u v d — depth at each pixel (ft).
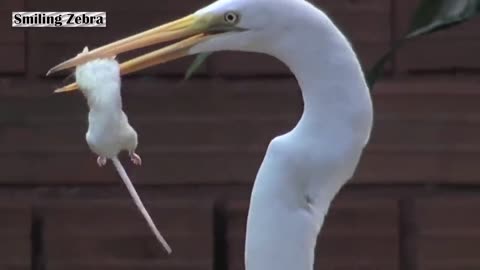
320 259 31.81
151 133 31.58
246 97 31.58
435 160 31.73
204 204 31.65
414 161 31.71
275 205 16.85
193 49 16.92
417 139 31.65
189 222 31.73
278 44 16.74
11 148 31.73
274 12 16.65
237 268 31.71
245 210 31.55
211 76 31.65
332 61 16.62
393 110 31.58
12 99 31.60
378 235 31.86
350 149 16.69
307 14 16.63
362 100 16.67
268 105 31.53
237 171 31.60
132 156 16.88
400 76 31.65
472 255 31.96
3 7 31.37
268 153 16.89
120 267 31.83
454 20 20.15
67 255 32.01
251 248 17.02
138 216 31.81
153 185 31.73
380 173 31.71
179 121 31.60
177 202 31.65
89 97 16.60
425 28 20.24
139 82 31.65
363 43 31.30
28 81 31.73
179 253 31.76
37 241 32.12
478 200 31.86
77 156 31.78
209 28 16.83
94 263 31.91
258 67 31.55
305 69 16.70
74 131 31.76
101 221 31.81
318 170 16.72
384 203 31.68
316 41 16.63
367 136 16.81
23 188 31.99
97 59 16.79
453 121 31.65
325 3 31.24
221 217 31.73
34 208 31.99
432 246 31.99
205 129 31.63
